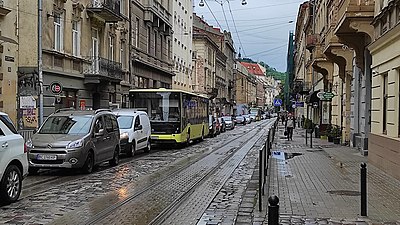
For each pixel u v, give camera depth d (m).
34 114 23.91
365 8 19.06
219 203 11.73
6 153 11.08
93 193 12.99
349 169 18.25
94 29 32.97
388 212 10.36
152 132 30.30
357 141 27.86
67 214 10.22
